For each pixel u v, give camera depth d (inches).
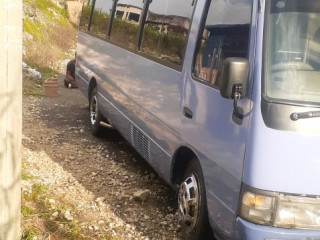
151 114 219.5
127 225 198.1
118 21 287.1
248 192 135.9
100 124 319.0
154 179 251.4
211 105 162.6
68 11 1091.3
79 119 379.6
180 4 202.2
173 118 193.8
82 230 188.5
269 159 132.6
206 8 179.3
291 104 134.0
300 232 133.8
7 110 129.3
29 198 205.3
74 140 317.1
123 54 265.1
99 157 282.8
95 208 211.0
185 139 181.8
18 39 128.0
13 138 131.7
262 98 136.1
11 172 133.3
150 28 231.8
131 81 249.3
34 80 549.6
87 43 358.0
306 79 139.5
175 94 192.9
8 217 135.0
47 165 259.6
